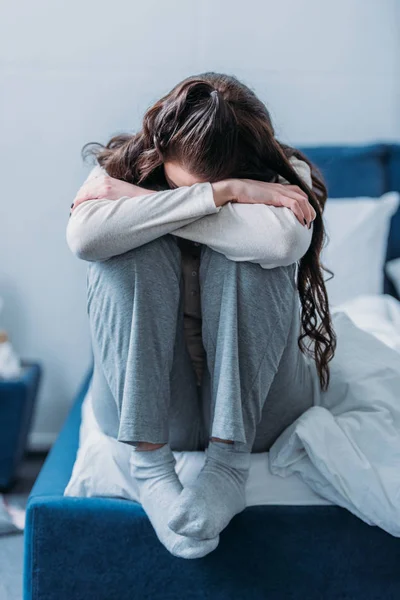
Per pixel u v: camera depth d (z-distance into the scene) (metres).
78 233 1.26
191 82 1.32
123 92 2.51
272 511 1.38
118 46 2.49
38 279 2.61
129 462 1.38
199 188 1.27
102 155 1.52
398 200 2.38
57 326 2.65
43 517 1.39
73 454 1.67
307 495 1.40
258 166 1.39
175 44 2.50
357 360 1.51
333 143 2.59
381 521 1.33
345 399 1.48
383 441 1.38
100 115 2.51
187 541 1.20
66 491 1.43
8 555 1.87
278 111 2.57
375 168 2.46
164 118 1.30
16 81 2.49
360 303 2.06
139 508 1.38
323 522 1.38
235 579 1.38
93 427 1.56
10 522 2.06
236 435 1.26
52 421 2.71
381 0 2.53
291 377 1.38
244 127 1.34
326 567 1.39
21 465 2.51
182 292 1.34
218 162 1.29
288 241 1.24
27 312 2.63
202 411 1.44
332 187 2.46
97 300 1.30
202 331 1.33
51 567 1.39
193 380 1.41
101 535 1.38
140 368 1.26
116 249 1.25
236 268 1.27
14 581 1.75
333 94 2.57
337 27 2.53
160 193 1.28
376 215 2.32
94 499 1.40
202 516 1.18
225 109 1.29
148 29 2.49
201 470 1.31
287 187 1.35
